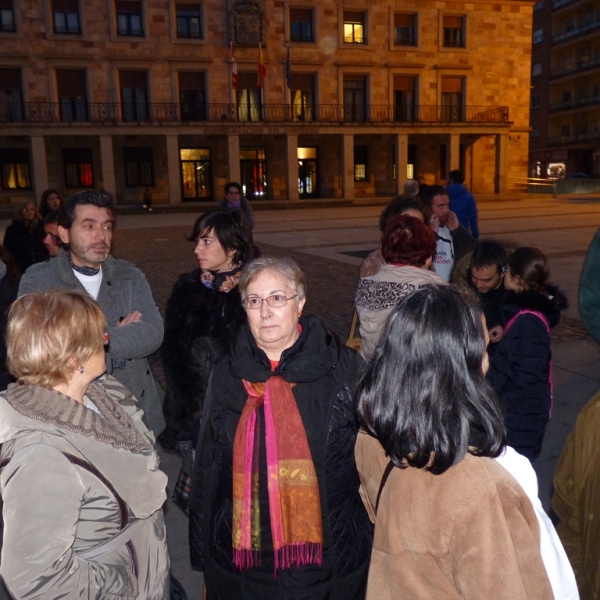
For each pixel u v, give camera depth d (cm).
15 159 3462
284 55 3622
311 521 200
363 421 158
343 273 1267
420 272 312
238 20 3509
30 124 3253
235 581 210
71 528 155
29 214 695
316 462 206
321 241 1861
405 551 147
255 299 212
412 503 146
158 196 3697
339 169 3931
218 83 3575
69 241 297
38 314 171
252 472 204
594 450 213
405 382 147
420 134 3909
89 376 179
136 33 3453
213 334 294
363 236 1962
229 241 300
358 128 3684
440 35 3878
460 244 573
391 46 3797
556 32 6162
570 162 6166
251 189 3850
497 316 346
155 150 3666
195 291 302
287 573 203
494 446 144
